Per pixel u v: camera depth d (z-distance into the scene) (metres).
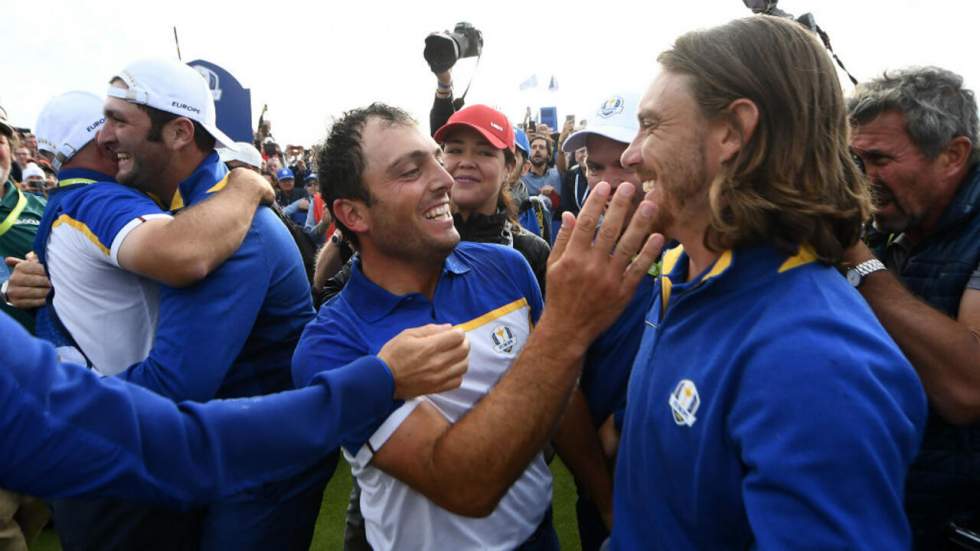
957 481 1.16
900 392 0.64
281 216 2.70
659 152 0.79
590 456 1.36
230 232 1.40
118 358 1.47
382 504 1.13
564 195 4.58
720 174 0.76
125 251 1.32
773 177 0.72
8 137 2.57
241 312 1.43
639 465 0.84
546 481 1.28
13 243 2.52
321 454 0.80
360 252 1.27
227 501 1.45
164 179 1.58
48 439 0.63
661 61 0.82
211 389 1.39
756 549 0.61
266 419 0.76
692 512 0.74
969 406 0.96
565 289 0.91
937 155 1.10
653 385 0.81
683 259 0.92
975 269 1.10
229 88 2.57
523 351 0.98
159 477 0.69
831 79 0.75
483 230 2.04
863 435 0.58
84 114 1.55
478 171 2.04
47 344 0.67
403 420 0.99
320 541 2.51
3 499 1.81
